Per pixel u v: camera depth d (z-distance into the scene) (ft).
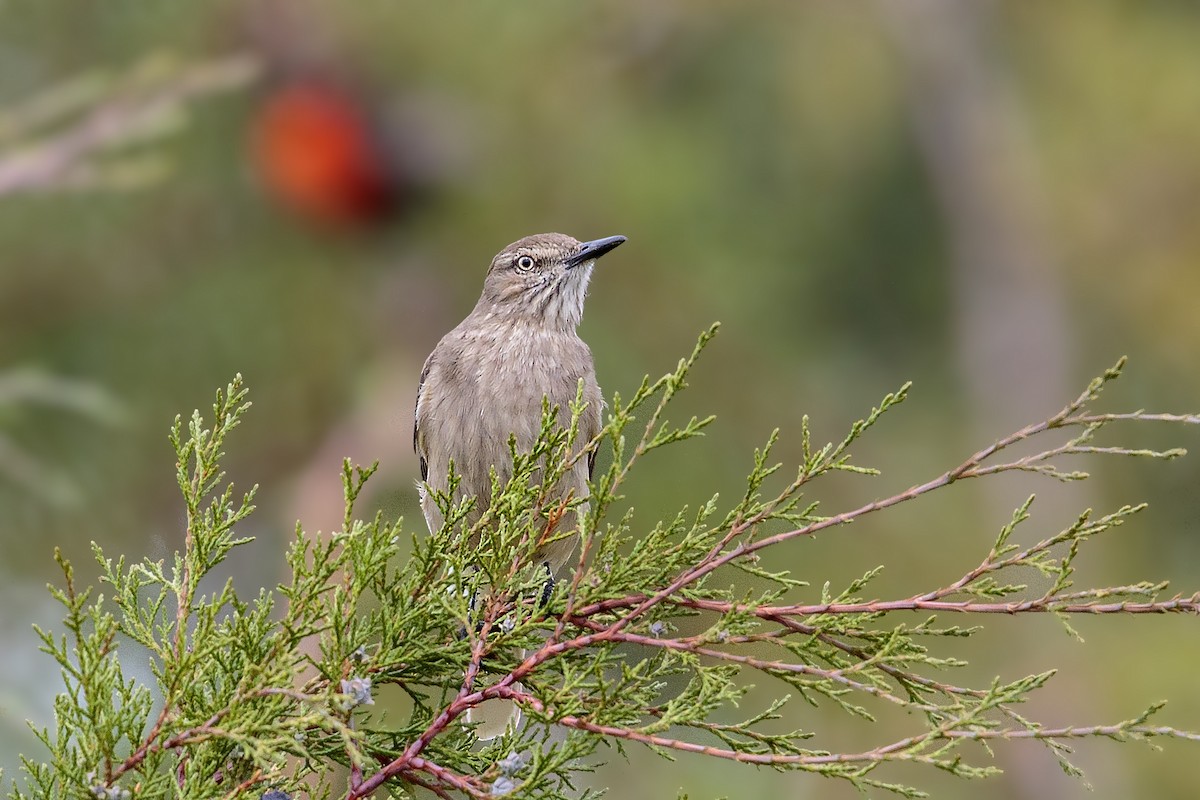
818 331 59.52
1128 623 51.49
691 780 41.14
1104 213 65.21
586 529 20.61
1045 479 61.98
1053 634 50.75
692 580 20.52
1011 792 50.08
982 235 67.31
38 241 43.68
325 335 46.26
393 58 44.96
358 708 21.58
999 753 50.11
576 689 21.77
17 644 37.29
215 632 20.52
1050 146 66.33
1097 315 66.90
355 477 44.45
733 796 41.11
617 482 20.52
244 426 45.83
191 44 43.11
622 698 20.04
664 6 54.75
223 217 45.06
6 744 31.50
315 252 45.62
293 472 45.78
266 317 45.83
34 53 42.86
